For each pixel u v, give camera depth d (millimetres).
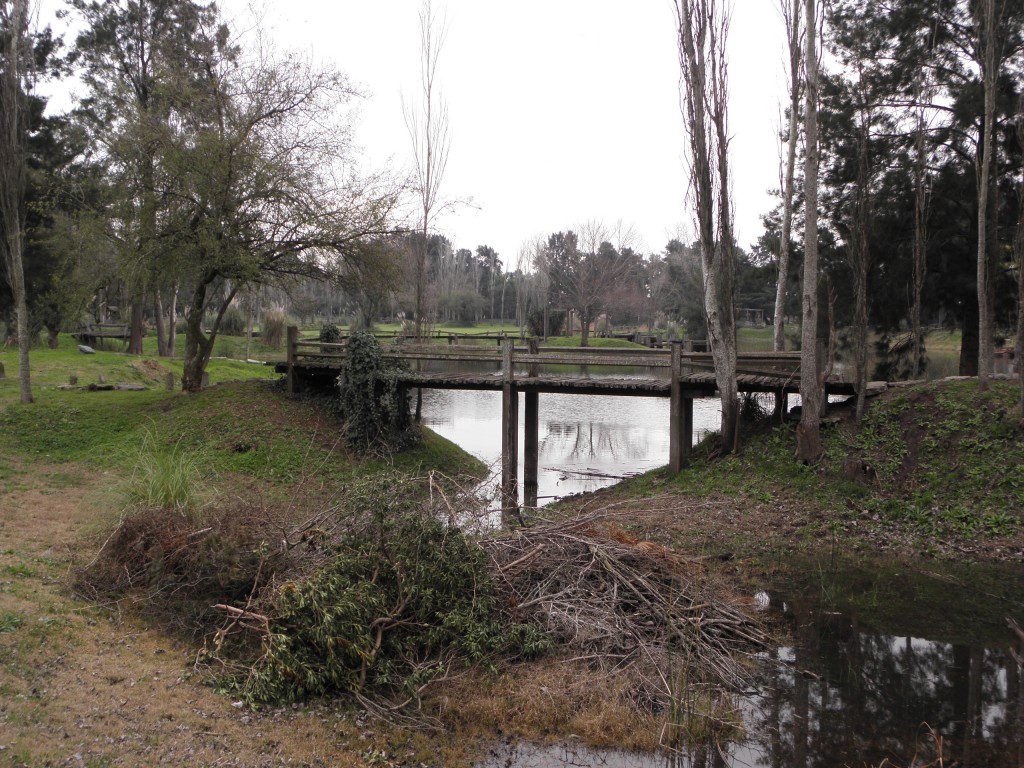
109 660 6645
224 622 7559
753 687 7172
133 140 17203
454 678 6980
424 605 7387
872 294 19844
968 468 12672
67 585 8008
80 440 16828
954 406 13891
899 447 13562
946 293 20047
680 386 15359
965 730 6414
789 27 17703
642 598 8180
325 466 16250
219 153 16719
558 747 6191
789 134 18828
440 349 17500
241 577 7840
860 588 9875
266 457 16172
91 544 9359
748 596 9492
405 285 23250
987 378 14328
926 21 18453
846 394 15695
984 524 11641
